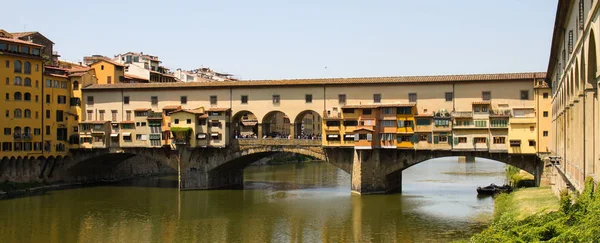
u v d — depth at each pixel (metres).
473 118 75.50
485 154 76.00
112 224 63.50
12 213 70.00
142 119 91.69
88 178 100.94
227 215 67.81
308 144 83.94
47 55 119.88
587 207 29.44
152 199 80.31
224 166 90.62
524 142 72.94
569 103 42.25
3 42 87.12
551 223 31.03
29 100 90.12
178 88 90.62
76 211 71.25
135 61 152.25
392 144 79.25
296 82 84.94
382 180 81.12
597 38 27.27
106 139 93.25
